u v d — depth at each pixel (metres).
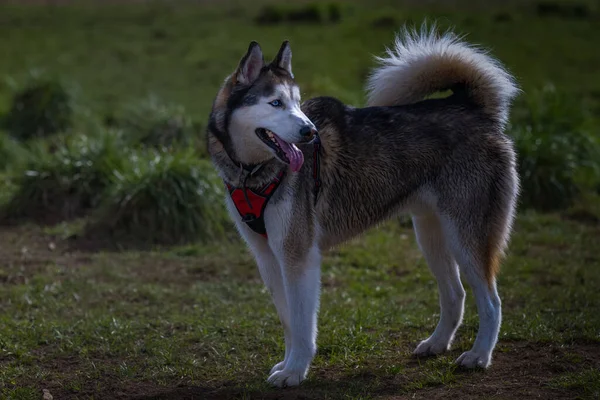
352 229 5.02
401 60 5.35
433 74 5.31
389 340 5.58
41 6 23.73
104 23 21.38
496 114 5.18
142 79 15.99
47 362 5.28
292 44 18.12
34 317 6.13
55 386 4.86
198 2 24.09
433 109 5.08
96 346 5.55
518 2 22.50
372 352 5.31
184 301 6.61
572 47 18.12
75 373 5.08
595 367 4.86
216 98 4.80
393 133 4.97
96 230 8.31
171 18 21.69
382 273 7.38
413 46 5.38
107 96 14.63
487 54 5.35
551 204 9.29
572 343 5.31
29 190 9.02
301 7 20.92
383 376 4.88
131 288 6.85
